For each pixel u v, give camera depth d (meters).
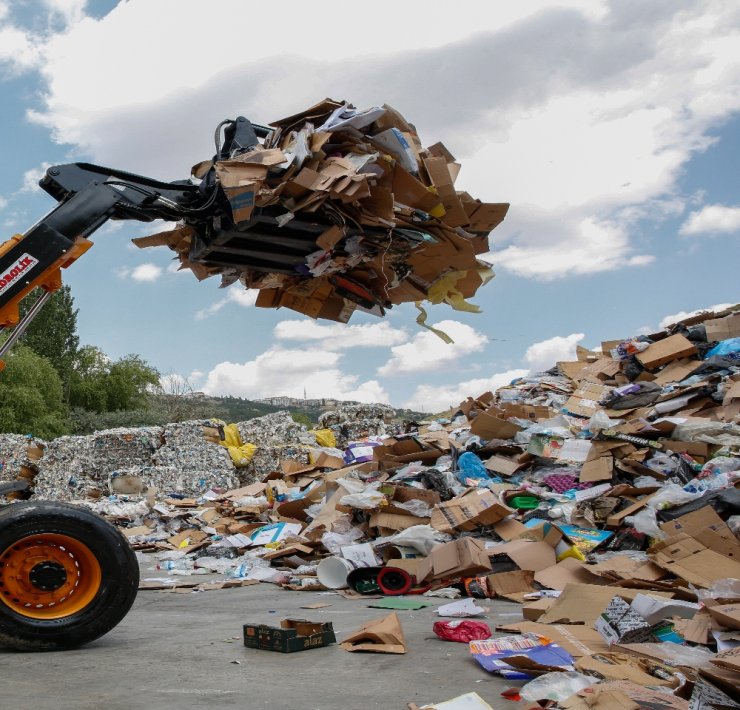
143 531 13.20
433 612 5.58
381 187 4.51
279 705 3.18
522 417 11.77
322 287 5.36
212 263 4.98
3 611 4.22
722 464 8.35
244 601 6.77
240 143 4.71
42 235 4.55
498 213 5.00
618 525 7.52
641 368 12.38
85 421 45.94
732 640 3.80
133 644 4.57
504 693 3.29
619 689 3.05
